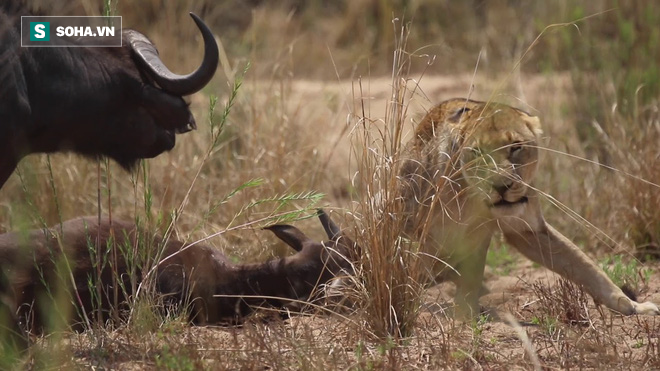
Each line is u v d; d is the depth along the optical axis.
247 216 13.48
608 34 19.36
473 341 9.71
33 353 9.16
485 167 10.87
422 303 10.26
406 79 10.32
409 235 10.35
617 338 10.09
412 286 9.92
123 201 14.60
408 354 9.27
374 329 9.78
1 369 8.89
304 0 27.30
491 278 13.41
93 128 10.17
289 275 11.47
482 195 11.12
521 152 11.08
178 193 14.52
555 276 13.17
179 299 10.97
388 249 9.84
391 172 9.95
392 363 8.80
